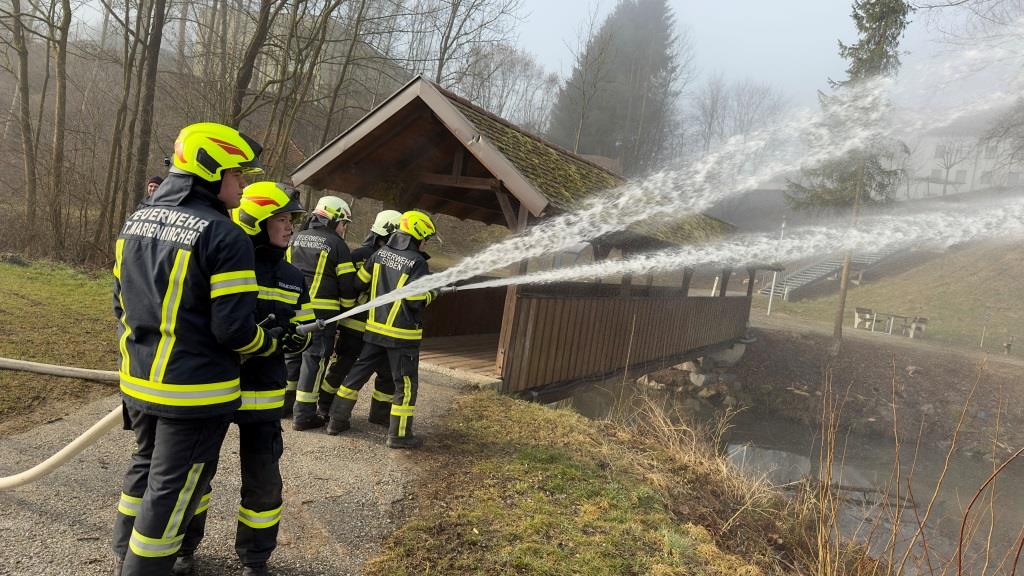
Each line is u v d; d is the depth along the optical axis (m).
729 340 17.94
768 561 4.84
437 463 4.86
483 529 3.85
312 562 3.24
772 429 15.58
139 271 2.41
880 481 11.69
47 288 10.15
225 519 3.53
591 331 9.66
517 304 7.68
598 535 4.04
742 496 6.03
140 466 2.64
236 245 2.40
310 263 5.23
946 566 3.80
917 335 24.56
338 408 5.18
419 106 7.98
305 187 8.58
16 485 2.96
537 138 10.13
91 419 4.89
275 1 14.49
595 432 6.35
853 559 4.93
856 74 18.86
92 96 18.16
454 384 7.41
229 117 15.08
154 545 2.39
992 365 19.41
